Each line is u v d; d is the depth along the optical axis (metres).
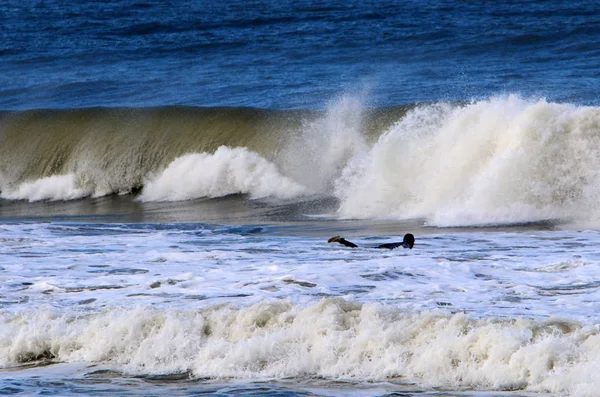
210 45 139.88
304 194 65.94
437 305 29.08
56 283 35.00
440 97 87.44
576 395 20.33
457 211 53.09
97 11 191.00
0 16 189.75
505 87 92.19
